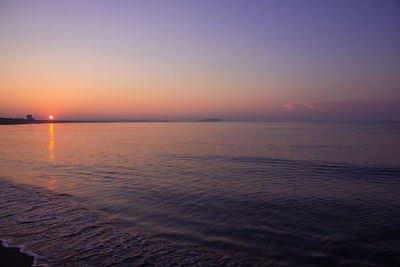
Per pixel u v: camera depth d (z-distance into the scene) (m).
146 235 7.59
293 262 6.28
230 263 6.12
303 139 51.69
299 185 14.24
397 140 48.09
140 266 5.84
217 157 25.55
